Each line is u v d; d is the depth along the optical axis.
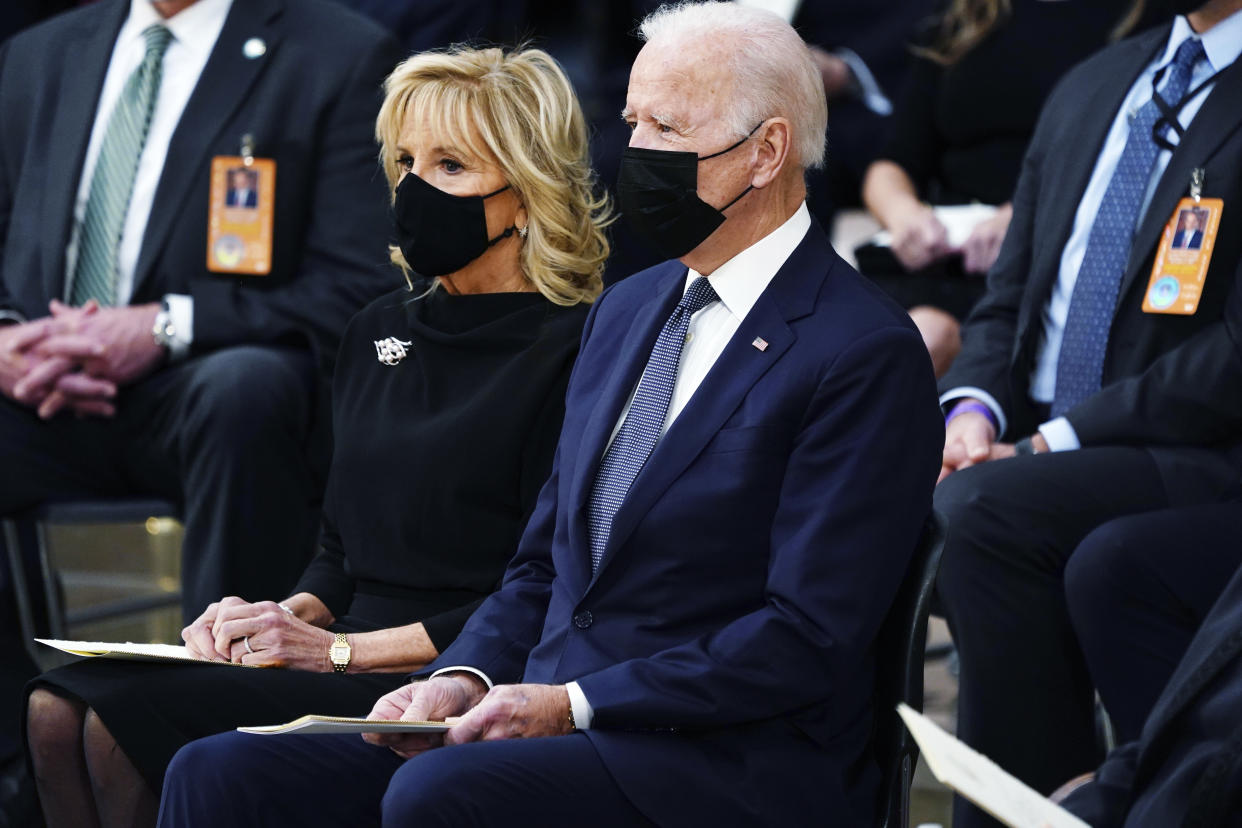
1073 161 12.58
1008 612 11.14
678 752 7.88
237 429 13.36
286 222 14.26
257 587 13.41
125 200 14.65
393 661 9.54
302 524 13.72
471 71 9.92
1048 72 15.28
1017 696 11.13
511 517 9.84
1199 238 11.47
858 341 8.03
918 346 8.08
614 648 8.25
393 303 10.54
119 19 15.16
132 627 17.59
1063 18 15.30
